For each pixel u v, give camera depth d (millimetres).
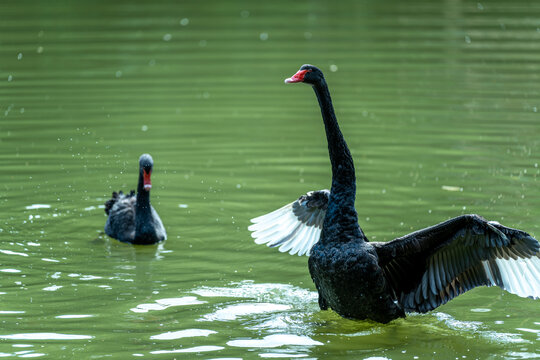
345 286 9133
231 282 10484
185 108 19188
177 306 9664
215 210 13203
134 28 28797
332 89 20625
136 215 12141
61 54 24094
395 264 9422
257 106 19672
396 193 13641
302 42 26641
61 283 10328
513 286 8930
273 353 8430
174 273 10812
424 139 16719
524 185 13961
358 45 26031
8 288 10086
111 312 9422
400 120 18062
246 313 9523
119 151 16016
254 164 15492
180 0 36562
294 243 10508
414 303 9539
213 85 21328
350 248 9102
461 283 9328
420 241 9109
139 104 19328
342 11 33719
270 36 27797
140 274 10758
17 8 33156
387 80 21500
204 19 31516
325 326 9273
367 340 8891
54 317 9219
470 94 20031
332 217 9289
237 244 11922
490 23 29531
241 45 26188
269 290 10258
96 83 21125
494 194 13484
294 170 15109
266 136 17344
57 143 16344
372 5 35406
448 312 9781
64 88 20469
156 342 8609
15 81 21016
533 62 23141
